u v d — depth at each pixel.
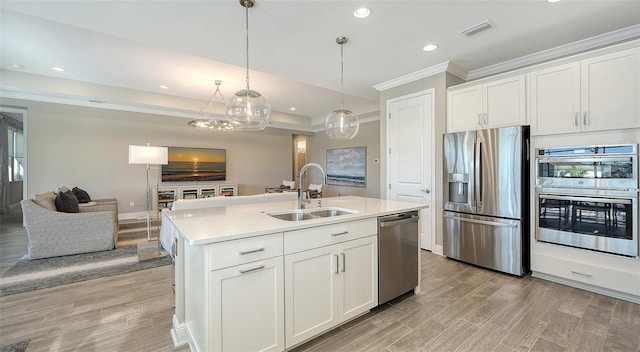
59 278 2.84
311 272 1.74
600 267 2.38
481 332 1.88
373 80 4.05
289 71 3.68
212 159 7.30
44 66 4.04
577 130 2.45
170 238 3.44
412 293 2.47
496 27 2.58
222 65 3.98
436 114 3.55
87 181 5.69
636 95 2.17
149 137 6.37
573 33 2.70
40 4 2.11
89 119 5.69
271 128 8.45
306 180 9.60
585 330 1.88
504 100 2.94
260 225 1.63
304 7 2.23
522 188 2.76
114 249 3.86
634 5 2.22
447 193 3.36
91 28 2.52
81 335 1.86
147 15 2.31
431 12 2.32
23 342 1.77
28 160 5.14
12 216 6.29
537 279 2.76
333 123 3.05
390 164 4.15
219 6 2.20
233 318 1.43
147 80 4.67
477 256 3.08
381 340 1.80
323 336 1.84
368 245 2.08
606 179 2.32
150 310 2.20
